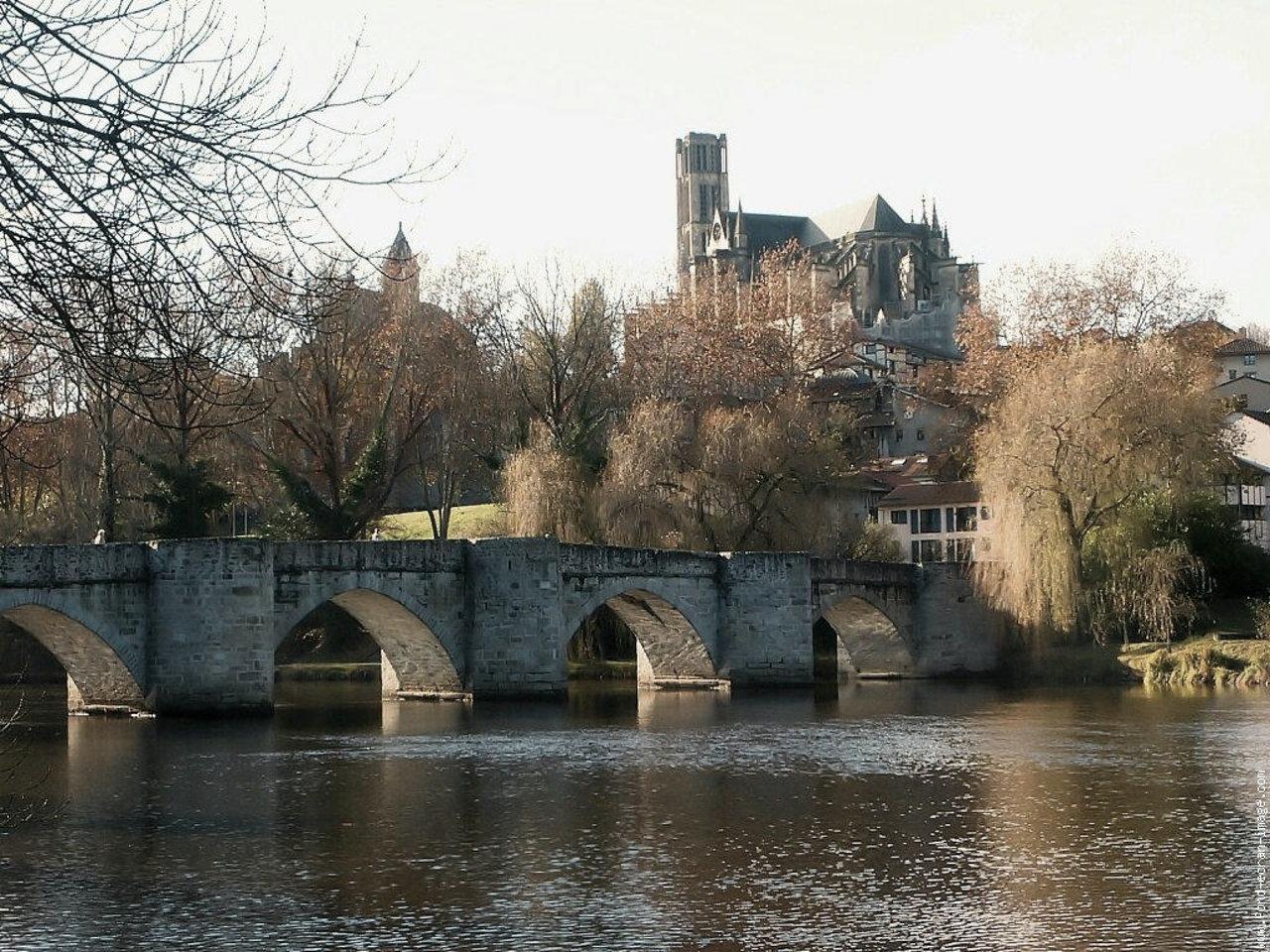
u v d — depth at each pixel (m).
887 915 30.22
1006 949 27.72
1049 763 51.31
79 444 88.94
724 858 35.69
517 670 76.94
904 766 50.91
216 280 14.80
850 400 147.62
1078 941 28.25
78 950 28.05
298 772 49.88
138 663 66.38
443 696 78.38
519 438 104.62
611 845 37.28
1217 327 124.81
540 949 27.86
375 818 41.03
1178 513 90.50
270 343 17.92
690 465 98.62
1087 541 89.50
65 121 13.59
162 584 66.56
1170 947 27.86
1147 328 123.38
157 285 14.30
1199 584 91.25
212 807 42.84
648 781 47.59
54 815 41.59
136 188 14.01
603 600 80.38
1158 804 42.78
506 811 42.12
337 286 15.49
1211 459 91.50
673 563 84.44
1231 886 32.66
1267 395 153.88
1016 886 32.69
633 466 96.00
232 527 111.06
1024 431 89.44
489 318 112.25
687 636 86.94
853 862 35.22
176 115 13.95
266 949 28.00
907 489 133.00
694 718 68.06
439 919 30.03
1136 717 66.06
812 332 150.38
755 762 52.22
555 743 58.06
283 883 33.22
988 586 90.75
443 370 106.75
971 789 45.66
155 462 90.94
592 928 29.28
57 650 67.12
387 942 28.44
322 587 71.00
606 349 115.19
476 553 77.62
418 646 77.69
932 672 95.81
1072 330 122.44
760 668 87.19
